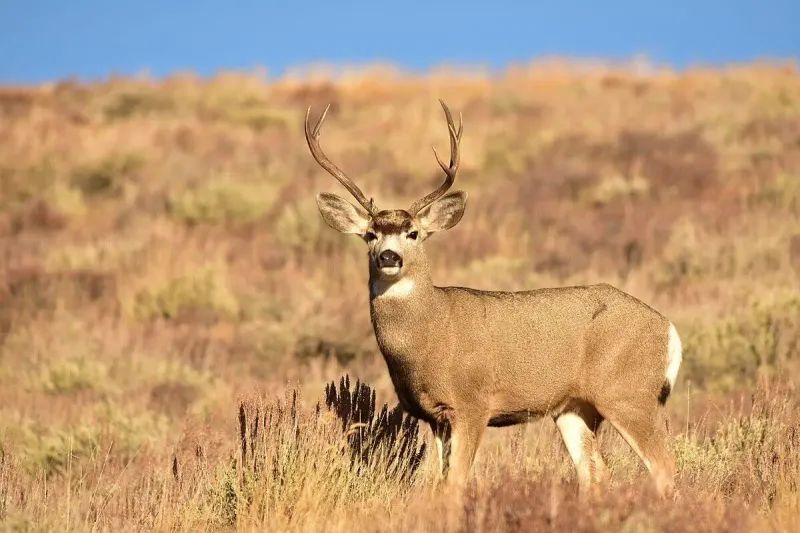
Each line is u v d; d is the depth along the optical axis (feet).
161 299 189.57
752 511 74.02
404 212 92.22
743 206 224.94
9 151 307.37
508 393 91.25
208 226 244.83
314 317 170.40
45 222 256.73
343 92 415.44
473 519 69.67
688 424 106.22
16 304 192.03
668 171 258.78
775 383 116.88
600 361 90.99
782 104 342.03
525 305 91.71
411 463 91.61
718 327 142.82
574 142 302.86
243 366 155.84
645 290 171.42
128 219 253.65
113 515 85.92
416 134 328.08
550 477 76.59
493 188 267.39
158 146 315.58
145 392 137.18
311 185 269.03
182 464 92.17
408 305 89.71
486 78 420.36
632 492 73.77
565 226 226.99
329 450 86.43
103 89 410.52
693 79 399.24
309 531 75.51
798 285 162.81
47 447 113.09
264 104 386.52
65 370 147.02
